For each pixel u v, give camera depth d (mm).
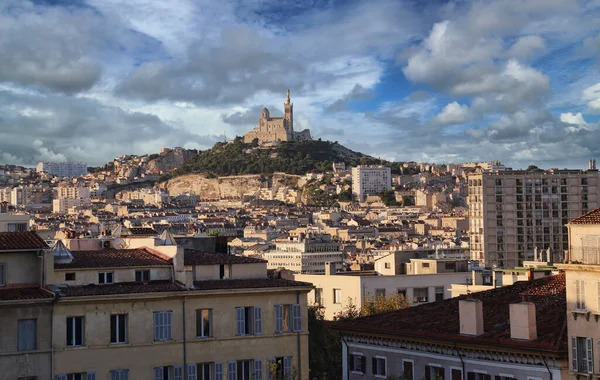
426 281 160875
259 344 97312
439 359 89812
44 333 87688
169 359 92812
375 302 142000
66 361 88250
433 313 97562
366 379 98938
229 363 95625
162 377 92625
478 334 86188
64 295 88438
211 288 96000
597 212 81188
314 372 116062
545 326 83438
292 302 99875
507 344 82125
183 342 93562
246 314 97750
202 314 95438
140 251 100250
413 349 93250
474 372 85938
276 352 98125
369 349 98938
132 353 91125
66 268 92562
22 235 92000
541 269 124938
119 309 91000
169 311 93562
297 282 101188
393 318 99750
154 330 92562
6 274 89562
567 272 79562
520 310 82312
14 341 86375
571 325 78750
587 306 77625
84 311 89500
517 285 100438
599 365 76312
